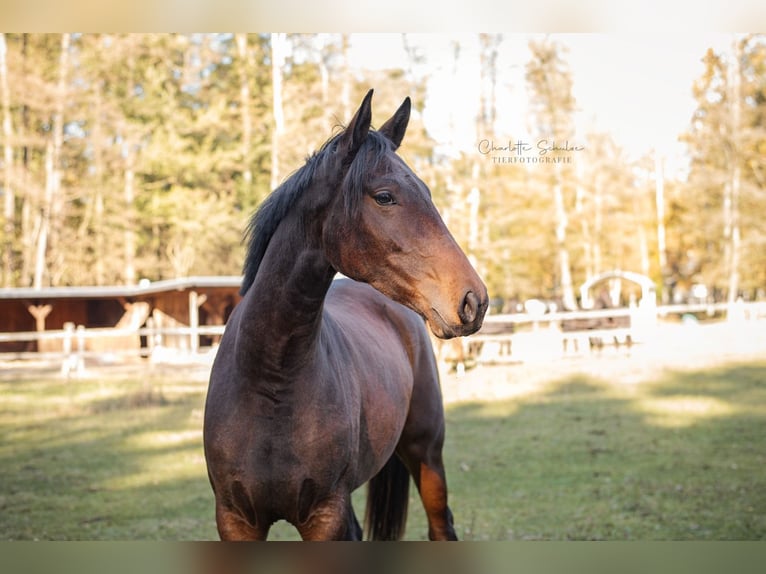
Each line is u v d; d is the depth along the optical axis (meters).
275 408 2.21
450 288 1.90
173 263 25.73
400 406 2.88
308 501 2.29
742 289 25.47
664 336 16.62
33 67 25.14
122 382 12.62
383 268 2.00
